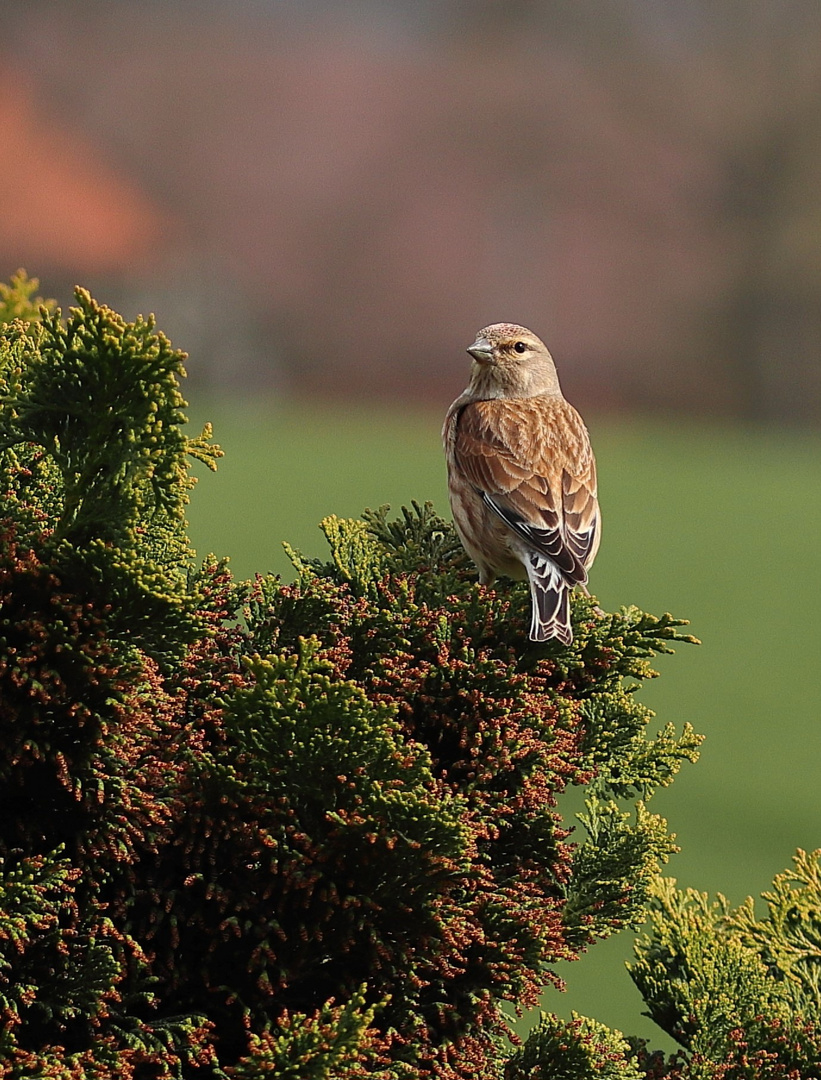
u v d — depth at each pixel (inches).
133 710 187.8
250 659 191.3
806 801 831.7
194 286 4057.6
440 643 218.4
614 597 1576.0
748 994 263.0
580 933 226.4
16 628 186.7
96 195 4301.2
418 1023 199.5
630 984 567.8
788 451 3201.3
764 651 1311.5
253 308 4178.2
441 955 196.5
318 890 195.9
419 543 271.6
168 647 191.6
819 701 1117.1
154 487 190.5
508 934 204.4
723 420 4119.1
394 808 188.5
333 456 2603.3
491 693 214.1
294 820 193.8
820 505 2352.4
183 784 193.2
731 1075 246.2
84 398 189.5
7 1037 181.0
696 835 758.5
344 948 195.6
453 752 216.2
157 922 193.2
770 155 4030.5
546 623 230.5
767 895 286.5
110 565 184.7
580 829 653.3
